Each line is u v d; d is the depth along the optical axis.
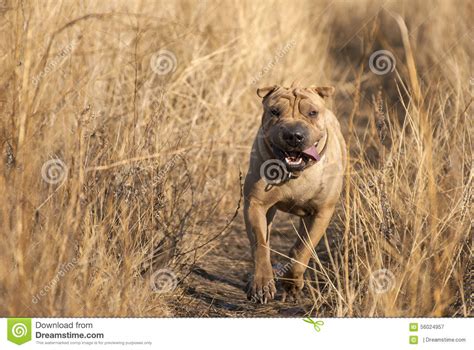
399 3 17.38
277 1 14.87
